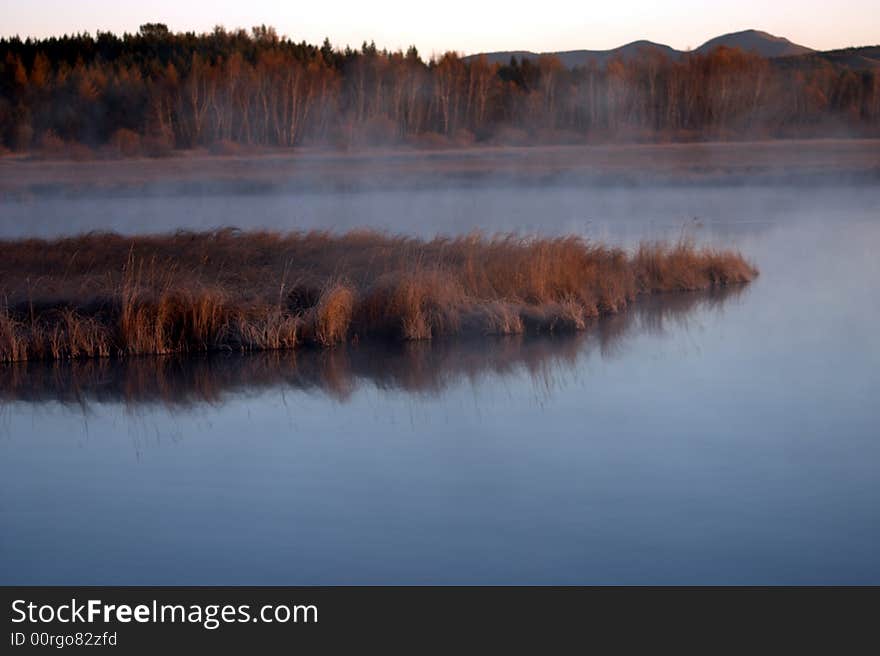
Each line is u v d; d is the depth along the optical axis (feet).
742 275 68.23
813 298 61.21
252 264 62.85
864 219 104.22
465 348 49.14
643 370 44.11
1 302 52.24
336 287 52.16
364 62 272.92
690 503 28.76
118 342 48.88
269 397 41.06
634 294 62.28
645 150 217.15
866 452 32.76
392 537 26.96
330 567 25.45
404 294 52.19
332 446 34.47
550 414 37.60
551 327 52.65
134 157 213.05
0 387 42.96
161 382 43.68
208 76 247.29
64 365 46.80
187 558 26.09
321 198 139.23
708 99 267.18
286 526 27.86
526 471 31.55
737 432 35.01
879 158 183.32
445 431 35.86
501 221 104.12
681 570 24.85
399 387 42.01
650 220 105.19
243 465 32.81
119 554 26.45
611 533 26.86
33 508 29.53
